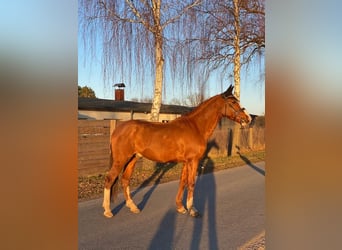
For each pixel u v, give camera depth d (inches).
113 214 186.5
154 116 295.0
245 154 510.9
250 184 284.8
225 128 508.4
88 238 145.0
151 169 335.6
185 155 187.6
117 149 189.0
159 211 195.0
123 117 586.6
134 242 140.3
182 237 147.9
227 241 142.0
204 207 206.4
